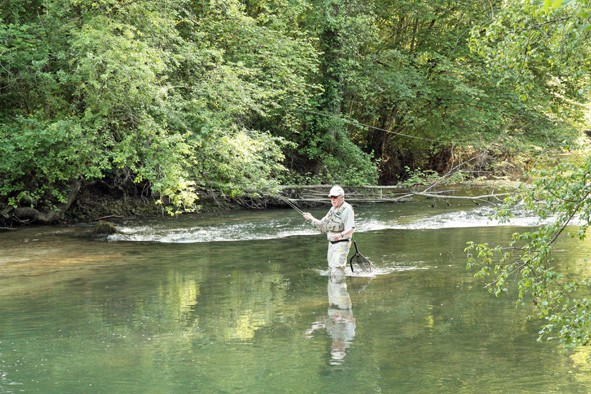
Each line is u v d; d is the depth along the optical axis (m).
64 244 14.35
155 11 16.72
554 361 6.38
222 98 17.19
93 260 12.35
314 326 7.73
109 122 15.28
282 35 20.58
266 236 15.37
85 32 14.49
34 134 14.38
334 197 10.80
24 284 10.25
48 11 15.70
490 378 5.95
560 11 6.14
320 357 6.61
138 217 19.48
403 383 5.86
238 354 6.75
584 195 5.27
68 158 14.50
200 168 16.28
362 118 27.94
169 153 14.57
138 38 16.28
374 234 15.26
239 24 19.81
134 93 14.30
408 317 8.05
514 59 6.72
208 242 14.57
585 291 8.86
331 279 10.46
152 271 11.27
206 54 17.92
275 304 8.86
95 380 6.04
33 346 7.09
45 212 18.09
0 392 5.76
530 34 6.62
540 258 5.35
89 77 14.10
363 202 22.33
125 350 6.93
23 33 15.51
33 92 15.62
